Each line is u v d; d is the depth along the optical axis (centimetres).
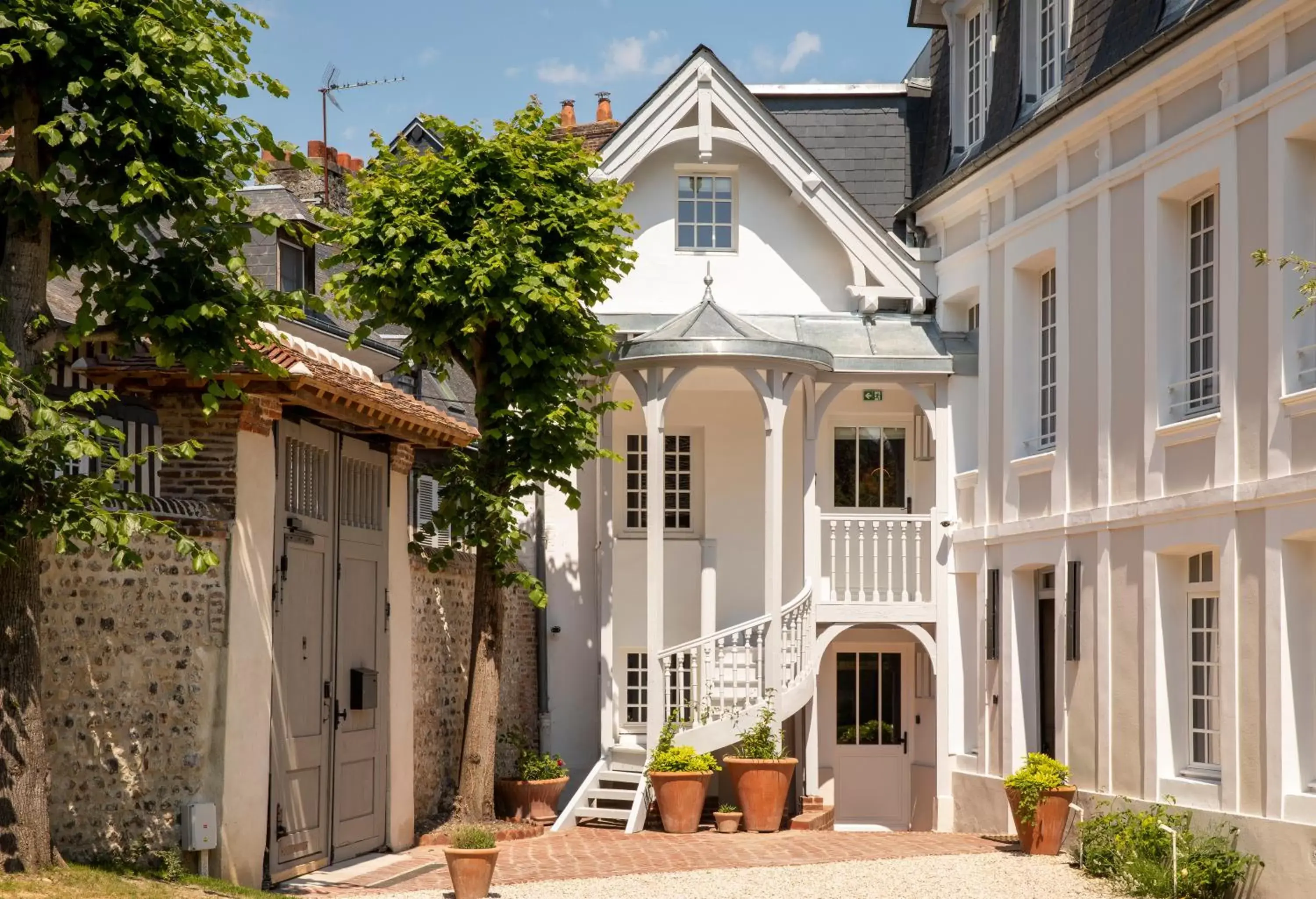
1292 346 1316
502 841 1712
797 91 2302
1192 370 1512
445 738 1814
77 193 1086
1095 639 1619
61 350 1085
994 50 2008
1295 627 1306
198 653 1237
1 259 1099
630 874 1438
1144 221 1549
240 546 1272
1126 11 1633
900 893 1338
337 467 1495
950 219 2072
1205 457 1432
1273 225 1334
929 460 2150
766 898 1306
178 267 1109
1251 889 1312
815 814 1927
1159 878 1326
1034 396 1845
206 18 1077
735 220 2197
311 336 1833
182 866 1195
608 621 2023
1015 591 1820
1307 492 1270
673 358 1898
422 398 2236
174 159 1093
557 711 2153
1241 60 1392
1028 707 1800
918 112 2306
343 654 1495
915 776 2141
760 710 1884
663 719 1902
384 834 1585
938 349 2075
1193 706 1497
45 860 1059
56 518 979
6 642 1043
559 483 1725
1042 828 1559
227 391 1120
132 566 1016
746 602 2167
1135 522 1541
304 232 1148
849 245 2136
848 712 2162
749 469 2189
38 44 995
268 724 1307
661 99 2136
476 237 1622
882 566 2138
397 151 2016
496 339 1716
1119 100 1580
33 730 1055
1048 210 1753
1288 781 1297
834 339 2084
